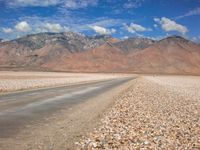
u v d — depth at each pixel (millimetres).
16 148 9898
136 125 14664
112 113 18766
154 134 12727
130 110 20469
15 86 44219
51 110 19219
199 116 19047
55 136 11828
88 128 13734
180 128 14477
